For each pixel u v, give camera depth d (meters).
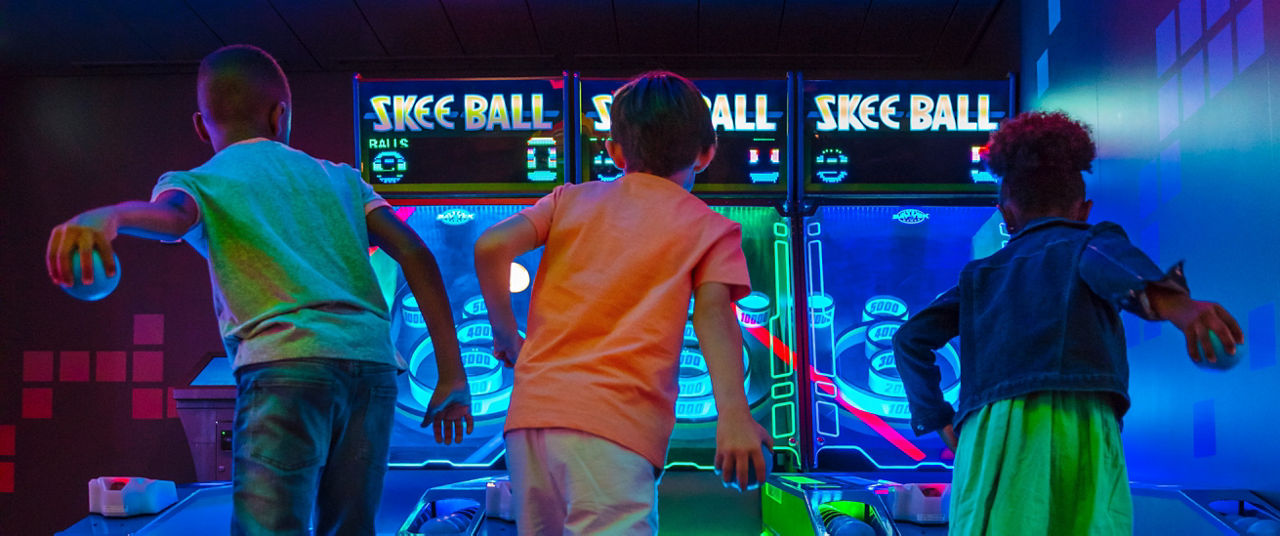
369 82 4.09
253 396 1.51
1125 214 3.51
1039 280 1.57
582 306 1.43
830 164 4.09
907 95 4.12
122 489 2.81
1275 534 2.41
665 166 1.56
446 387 1.71
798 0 4.61
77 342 5.24
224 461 4.19
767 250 4.09
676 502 3.52
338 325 1.57
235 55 1.79
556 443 1.35
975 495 1.52
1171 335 3.21
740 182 4.08
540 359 1.42
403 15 4.75
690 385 3.91
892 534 2.67
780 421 3.93
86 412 5.19
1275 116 2.54
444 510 2.99
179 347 5.23
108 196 5.36
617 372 1.38
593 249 1.47
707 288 1.44
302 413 1.50
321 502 1.63
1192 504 2.63
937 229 4.15
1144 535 2.68
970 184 4.07
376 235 1.76
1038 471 1.46
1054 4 4.07
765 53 5.25
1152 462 3.36
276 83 1.81
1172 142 3.14
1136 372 3.50
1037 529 1.44
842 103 4.11
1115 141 3.58
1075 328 1.50
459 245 4.16
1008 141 1.76
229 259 1.55
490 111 4.11
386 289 4.09
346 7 4.66
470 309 4.07
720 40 5.08
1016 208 1.75
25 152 5.39
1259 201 2.64
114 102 5.44
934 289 4.09
